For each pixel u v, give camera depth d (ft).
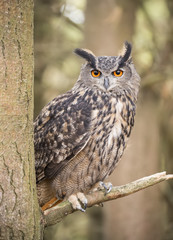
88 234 60.54
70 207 25.90
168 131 57.57
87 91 30.04
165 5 56.18
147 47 50.26
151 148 52.65
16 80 20.15
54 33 52.44
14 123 20.27
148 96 52.42
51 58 51.62
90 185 30.04
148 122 52.42
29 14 20.39
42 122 30.42
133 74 31.65
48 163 29.27
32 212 21.30
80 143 28.37
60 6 50.85
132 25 49.73
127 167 51.65
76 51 32.12
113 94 29.94
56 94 52.06
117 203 52.60
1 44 19.72
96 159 28.89
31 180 21.27
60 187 29.53
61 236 57.98
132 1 49.34
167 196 56.44
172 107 54.49
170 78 48.11
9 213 20.48
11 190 20.49
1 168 20.24
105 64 30.60
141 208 52.49
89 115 28.71
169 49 51.57
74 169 29.01
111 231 52.85
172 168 57.82
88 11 49.01
